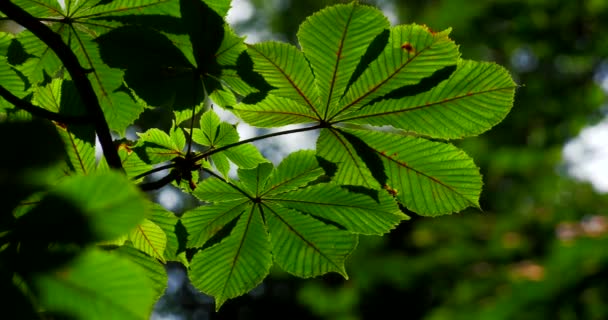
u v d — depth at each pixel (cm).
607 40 482
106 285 76
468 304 362
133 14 105
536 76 542
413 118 105
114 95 108
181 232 106
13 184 75
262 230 108
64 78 106
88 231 76
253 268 108
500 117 103
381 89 104
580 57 507
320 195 107
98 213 75
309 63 104
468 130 104
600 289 292
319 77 104
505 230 407
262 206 108
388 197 105
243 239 108
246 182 107
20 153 75
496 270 377
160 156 108
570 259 291
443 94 104
